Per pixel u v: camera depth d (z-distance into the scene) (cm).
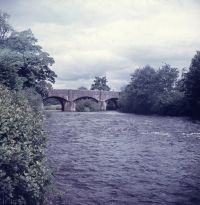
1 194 741
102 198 1095
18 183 788
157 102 7825
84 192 1159
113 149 2189
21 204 781
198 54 6588
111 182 1309
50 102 14475
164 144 2452
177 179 1367
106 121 5184
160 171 1519
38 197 855
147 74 8531
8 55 4128
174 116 6894
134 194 1148
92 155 1939
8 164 770
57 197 1070
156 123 4728
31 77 4678
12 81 3803
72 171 1497
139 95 8462
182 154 1995
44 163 1039
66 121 5122
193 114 6931
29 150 847
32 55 4897
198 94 6412
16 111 1062
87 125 4334
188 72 6519
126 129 3744
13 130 865
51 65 5116
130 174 1453
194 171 1520
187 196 1134
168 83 8331
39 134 1187
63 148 2209
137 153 2027
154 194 1153
